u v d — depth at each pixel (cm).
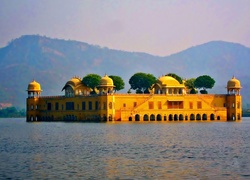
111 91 19225
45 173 6094
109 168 6412
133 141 9869
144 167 6481
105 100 18688
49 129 14500
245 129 13962
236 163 6744
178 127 14850
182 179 5775
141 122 18238
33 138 10938
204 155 7556
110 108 18675
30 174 6041
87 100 19575
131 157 7344
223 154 7675
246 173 6075
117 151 8069
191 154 7675
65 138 10800
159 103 19238
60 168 6419
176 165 6625
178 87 19975
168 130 13375
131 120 18925
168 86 19825
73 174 6038
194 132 12581
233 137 10931
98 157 7350
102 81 19188
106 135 11544
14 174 6038
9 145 9200
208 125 16162
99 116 18938
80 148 8562
